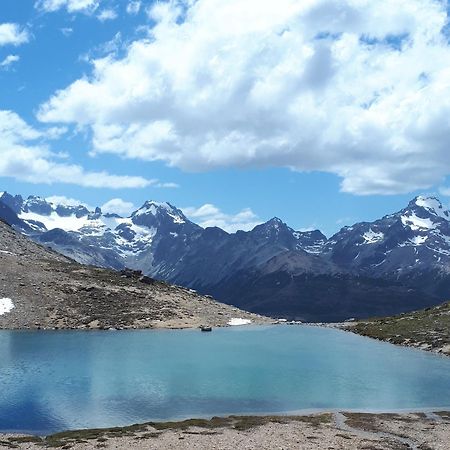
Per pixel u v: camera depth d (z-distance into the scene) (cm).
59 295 16512
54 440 5325
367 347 13238
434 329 14538
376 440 5394
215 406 7219
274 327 18038
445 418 6669
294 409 7169
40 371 9056
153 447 5003
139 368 9581
